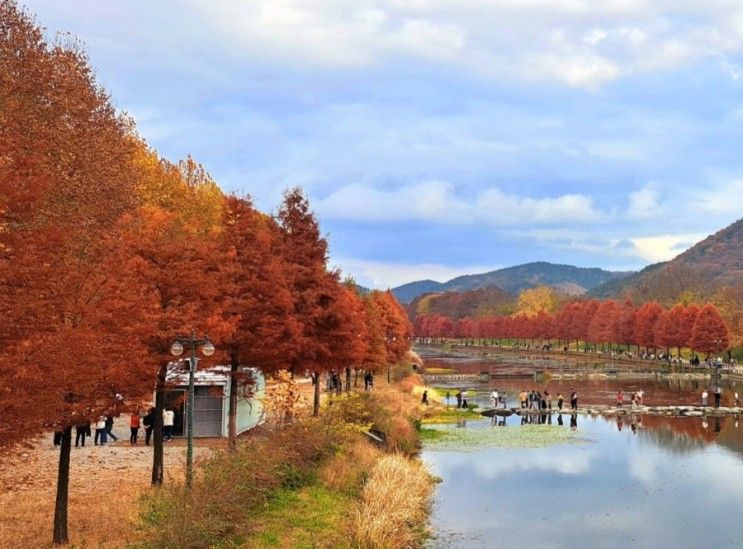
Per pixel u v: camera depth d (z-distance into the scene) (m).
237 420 36.88
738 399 73.38
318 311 36.91
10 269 13.17
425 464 38.06
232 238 31.62
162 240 24.00
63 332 14.62
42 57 32.34
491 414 62.31
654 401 73.31
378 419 40.22
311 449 27.86
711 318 114.56
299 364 36.53
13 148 15.48
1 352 13.20
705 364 118.81
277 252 37.66
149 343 22.39
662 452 43.78
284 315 31.97
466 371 116.00
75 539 18.17
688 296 156.25
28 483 24.42
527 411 63.50
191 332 22.33
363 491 26.02
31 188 13.91
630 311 146.25
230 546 18.41
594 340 153.12
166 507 17.98
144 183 53.12
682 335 122.25
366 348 51.19
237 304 30.02
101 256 22.89
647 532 26.28
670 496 31.98
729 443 47.31
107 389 18.25
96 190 33.12
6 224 14.11
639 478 35.81
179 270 23.17
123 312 18.36
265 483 23.30
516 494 32.03
